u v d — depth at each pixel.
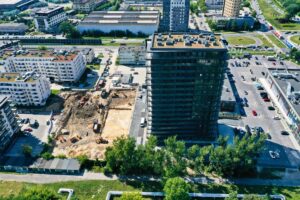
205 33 145.12
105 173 136.75
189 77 131.00
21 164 142.25
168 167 126.25
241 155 128.00
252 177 133.25
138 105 191.12
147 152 131.38
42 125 174.88
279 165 140.88
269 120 175.62
